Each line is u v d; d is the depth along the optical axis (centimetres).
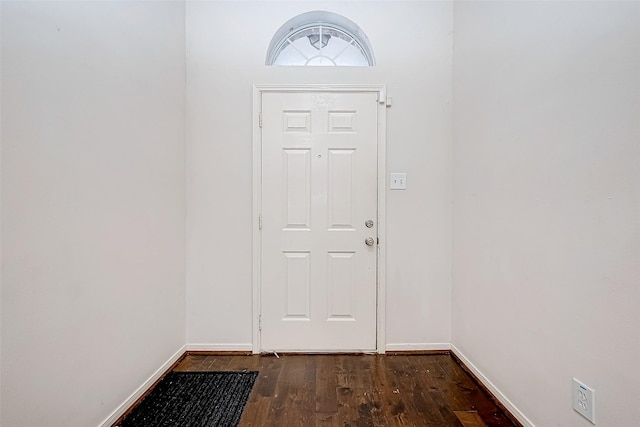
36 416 112
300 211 228
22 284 107
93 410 139
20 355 107
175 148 211
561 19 125
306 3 227
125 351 160
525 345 146
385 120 226
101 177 143
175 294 212
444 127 227
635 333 96
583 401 114
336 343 228
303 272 228
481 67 186
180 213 218
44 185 115
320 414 158
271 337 228
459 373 200
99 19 142
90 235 137
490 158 177
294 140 227
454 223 223
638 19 95
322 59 245
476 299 192
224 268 227
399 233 228
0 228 101
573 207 119
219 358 220
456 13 221
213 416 157
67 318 125
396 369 204
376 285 228
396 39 227
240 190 227
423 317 228
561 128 125
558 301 126
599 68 108
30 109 110
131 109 165
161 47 194
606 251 105
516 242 153
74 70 128
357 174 227
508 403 158
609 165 104
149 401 169
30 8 110
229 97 226
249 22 226
